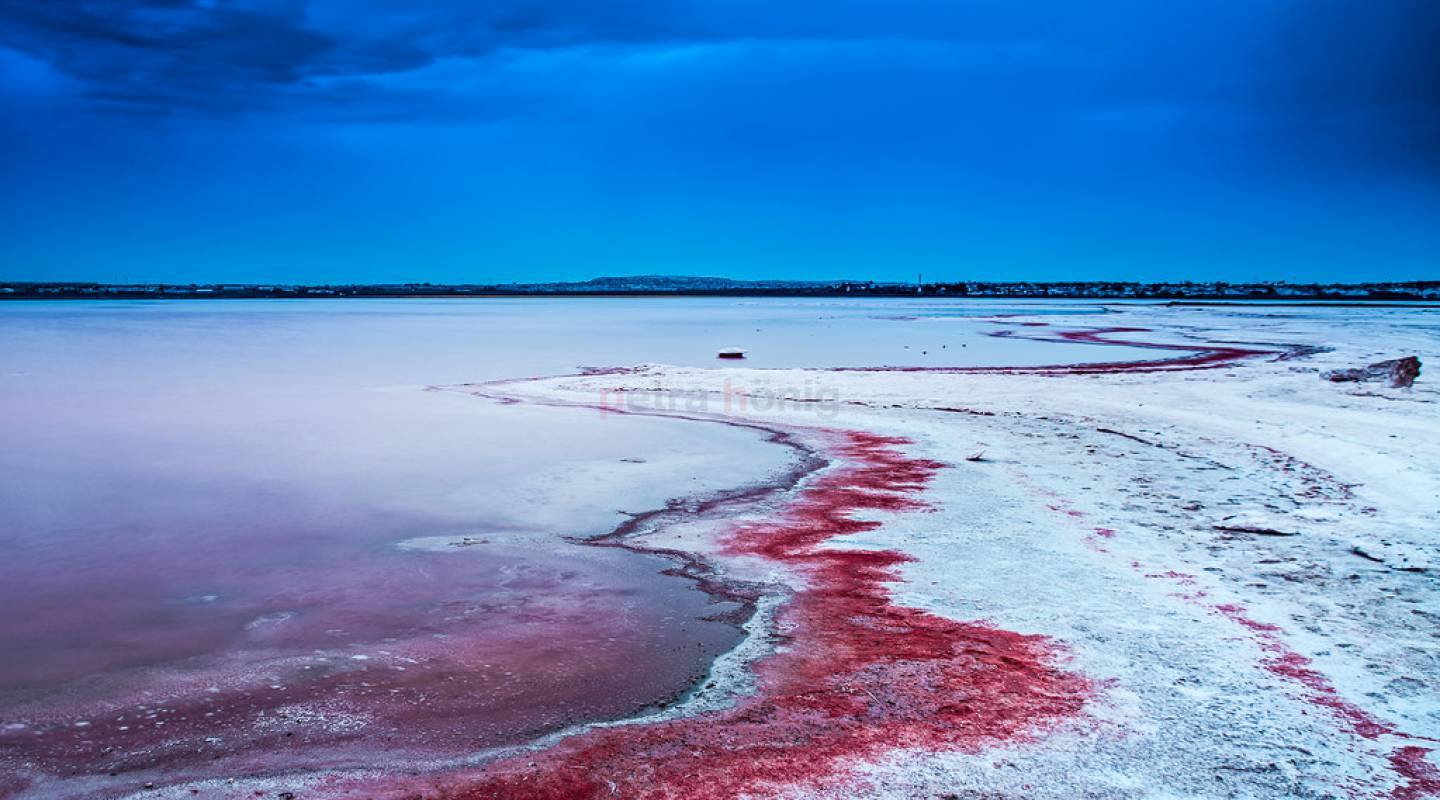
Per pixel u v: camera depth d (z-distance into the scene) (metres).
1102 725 5.38
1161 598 7.62
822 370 27.98
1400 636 6.71
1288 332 51.31
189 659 6.69
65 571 8.81
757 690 6.00
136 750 5.32
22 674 6.43
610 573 8.66
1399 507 10.59
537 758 5.14
